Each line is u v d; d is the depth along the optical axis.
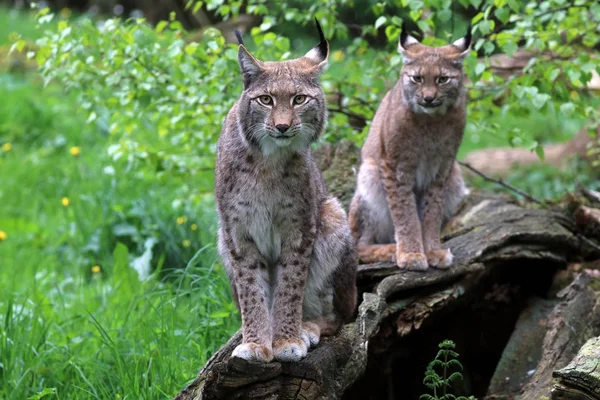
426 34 12.71
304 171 7.66
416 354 10.12
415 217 9.87
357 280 9.38
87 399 8.96
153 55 11.58
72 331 10.55
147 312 10.48
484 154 19.19
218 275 10.28
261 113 7.49
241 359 6.98
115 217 13.66
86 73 11.98
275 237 7.79
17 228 14.71
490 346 10.37
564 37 12.92
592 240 10.82
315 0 13.28
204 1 12.77
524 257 9.98
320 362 7.36
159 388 8.50
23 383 9.13
